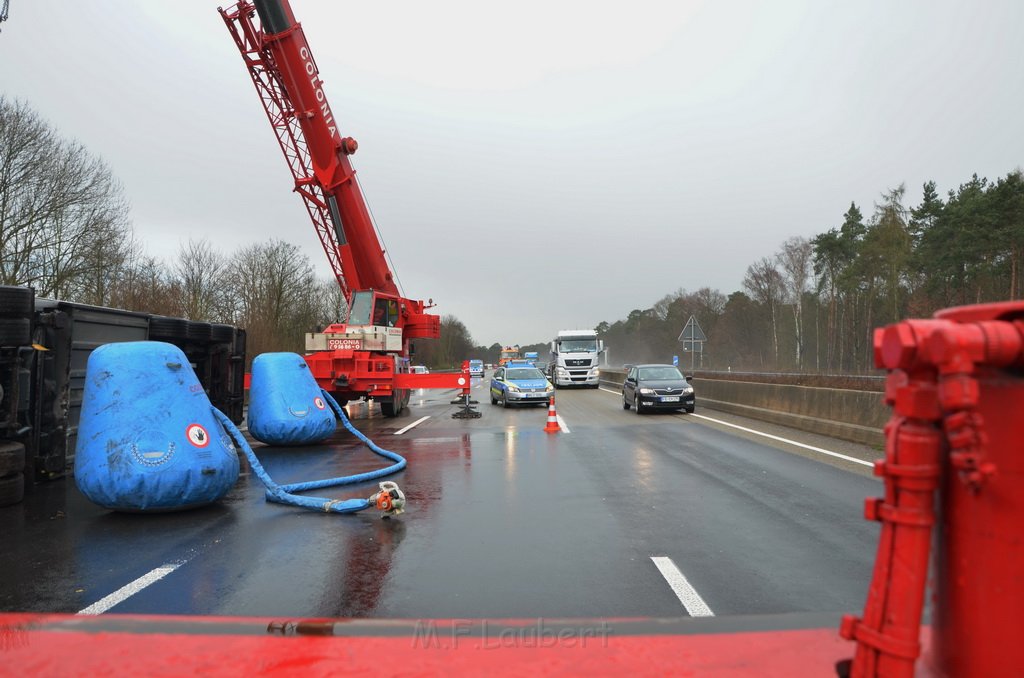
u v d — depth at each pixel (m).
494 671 1.65
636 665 1.67
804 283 66.31
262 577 4.62
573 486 8.00
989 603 1.27
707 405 21.19
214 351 12.59
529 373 23.66
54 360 8.23
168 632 1.92
